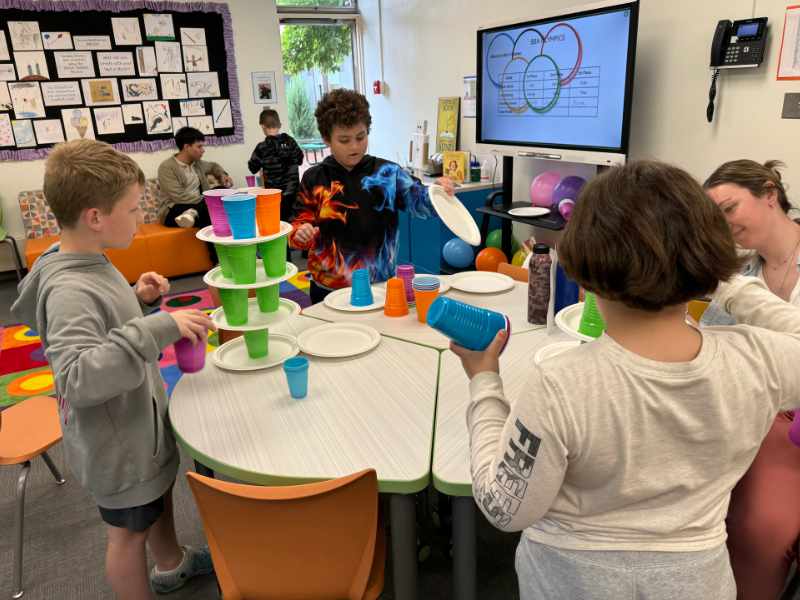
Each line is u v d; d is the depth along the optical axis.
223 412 1.36
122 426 1.26
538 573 0.82
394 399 1.39
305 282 4.50
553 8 3.54
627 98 2.86
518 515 0.73
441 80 4.78
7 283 4.88
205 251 4.87
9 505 2.16
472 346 0.93
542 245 1.71
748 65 2.57
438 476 1.10
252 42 5.38
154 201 5.12
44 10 4.56
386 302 1.92
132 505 1.32
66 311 1.16
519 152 3.58
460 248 3.86
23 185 4.83
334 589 1.17
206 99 5.29
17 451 1.75
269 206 1.39
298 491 1.03
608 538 0.75
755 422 0.73
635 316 0.70
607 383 0.69
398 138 5.63
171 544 1.69
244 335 1.60
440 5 4.59
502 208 3.70
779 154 2.58
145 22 4.90
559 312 1.62
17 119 4.68
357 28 6.04
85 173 1.18
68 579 1.81
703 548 0.75
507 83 3.57
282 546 1.12
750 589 1.26
